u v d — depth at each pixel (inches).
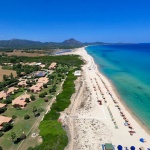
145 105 3521.2
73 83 4862.2
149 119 3006.9
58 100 3698.3
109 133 2623.0
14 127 2842.0
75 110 3363.7
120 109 3376.0
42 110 3351.4
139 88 4490.7
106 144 2306.8
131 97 3929.6
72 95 4067.4
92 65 7834.6
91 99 3858.3
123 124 2859.3
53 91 4402.1
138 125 2829.7
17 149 2325.3
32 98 3909.9
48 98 4015.8
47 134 2527.1
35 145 2385.6
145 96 3956.7
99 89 4478.3
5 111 3420.3
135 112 3253.0
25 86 4835.1
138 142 2423.7
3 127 2748.5
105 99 3848.4
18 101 3683.6
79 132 2662.4
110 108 3425.2
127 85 4763.8
